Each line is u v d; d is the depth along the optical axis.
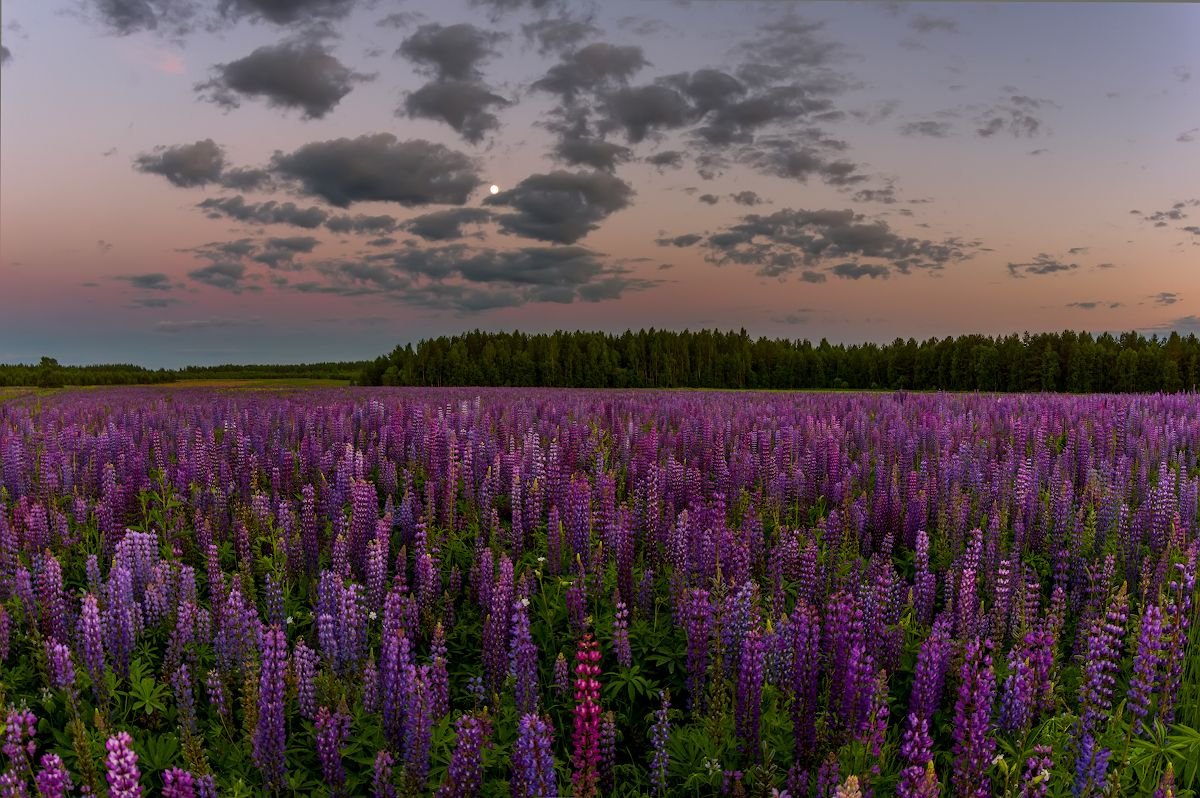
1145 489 12.03
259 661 6.53
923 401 27.31
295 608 8.23
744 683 5.67
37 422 21.80
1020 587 7.99
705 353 129.25
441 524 10.64
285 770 5.40
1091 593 8.45
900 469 14.34
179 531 10.12
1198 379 91.81
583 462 13.77
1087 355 96.06
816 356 123.62
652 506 10.08
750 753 5.64
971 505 11.59
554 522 9.23
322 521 10.35
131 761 4.17
